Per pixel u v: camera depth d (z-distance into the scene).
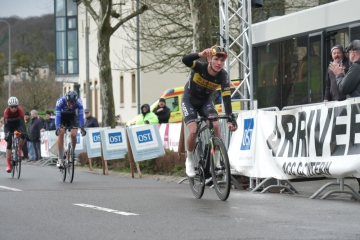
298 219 10.31
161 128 29.88
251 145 16.97
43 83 87.12
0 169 29.61
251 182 17.44
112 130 26.72
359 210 11.69
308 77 24.59
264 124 16.44
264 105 27.39
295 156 15.27
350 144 13.50
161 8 41.19
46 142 37.06
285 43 26.03
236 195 15.02
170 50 53.69
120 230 9.31
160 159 24.34
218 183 13.28
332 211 11.51
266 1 39.75
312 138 14.65
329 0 33.06
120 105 65.81
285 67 26.05
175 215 10.92
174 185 18.83
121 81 65.69
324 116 14.30
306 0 38.34
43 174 24.62
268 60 27.12
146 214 11.11
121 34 64.25
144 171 25.17
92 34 74.75
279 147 15.87
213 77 13.20
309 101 24.52
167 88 57.62
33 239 8.68
